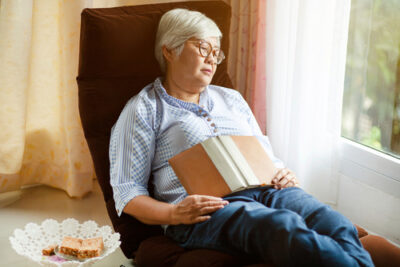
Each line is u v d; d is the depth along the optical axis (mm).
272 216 1414
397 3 2059
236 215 1492
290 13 2273
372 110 2227
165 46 1801
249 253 1473
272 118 2447
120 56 1866
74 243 1541
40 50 2473
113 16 1866
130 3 2617
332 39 2166
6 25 2297
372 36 2178
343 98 2338
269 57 2412
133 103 1731
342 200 2359
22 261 1938
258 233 1420
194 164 1617
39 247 1562
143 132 1697
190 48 1744
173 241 1653
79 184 2506
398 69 2096
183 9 1825
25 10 2311
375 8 2148
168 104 1763
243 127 1839
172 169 1711
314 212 1535
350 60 2277
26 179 2621
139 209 1618
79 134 2461
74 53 2379
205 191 1596
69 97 2414
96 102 1860
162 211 1589
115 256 1998
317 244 1344
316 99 2250
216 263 1471
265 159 1697
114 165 1691
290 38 2291
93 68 1848
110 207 1776
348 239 1429
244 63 2518
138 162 1686
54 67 2502
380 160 2143
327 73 2219
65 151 2535
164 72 1876
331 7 2160
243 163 1634
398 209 2096
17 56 2338
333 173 2307
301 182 2344
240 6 2436
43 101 2537
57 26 2451
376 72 2186
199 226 1562
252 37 2443
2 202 2439
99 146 1854
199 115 1786
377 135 2219
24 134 2463
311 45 2213
